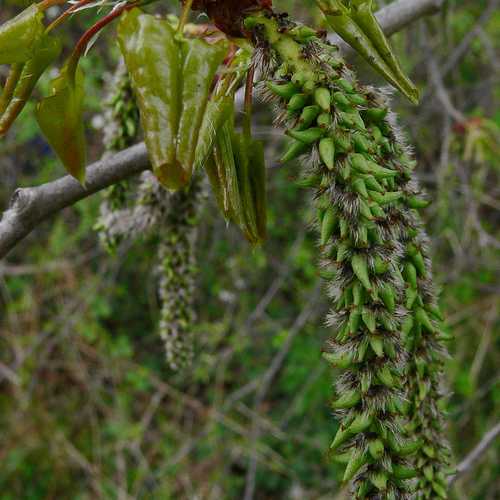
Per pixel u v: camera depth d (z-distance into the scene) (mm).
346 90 1430
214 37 1916
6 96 1602
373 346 1413
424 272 1665
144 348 7672
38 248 7090
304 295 6617
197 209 2855
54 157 6910
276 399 7180
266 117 6465
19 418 6934
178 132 1238
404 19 2773
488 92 6582
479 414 6129
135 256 6891
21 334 7223
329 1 1472
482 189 5895
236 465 7078
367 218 1397
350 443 1468
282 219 7199
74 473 6922
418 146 6453
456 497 5379
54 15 6098
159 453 7004
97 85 6156
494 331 6500
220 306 7297
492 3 5660
